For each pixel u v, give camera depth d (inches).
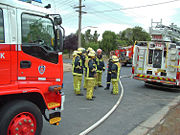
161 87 439.2
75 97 296.5
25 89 124.7
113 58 325.4
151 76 400.8
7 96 129.6
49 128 172.4
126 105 263.9
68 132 164.7
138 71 424.8
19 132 118.1
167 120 205.8
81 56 336.5
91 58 282.4
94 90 363.9
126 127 182.4
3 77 116.6
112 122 194.9
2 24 115.6
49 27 145.4
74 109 233.0
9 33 118.9
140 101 291.1
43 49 140.1
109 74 367.6
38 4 144.9
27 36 129.9
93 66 278.1
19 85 123.5
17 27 123.1
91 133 165.3
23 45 126.5
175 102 293.1
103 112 225.0
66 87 375.9
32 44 132.0
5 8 116.8
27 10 128.8
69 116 206.7
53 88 144.5
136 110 241.4
